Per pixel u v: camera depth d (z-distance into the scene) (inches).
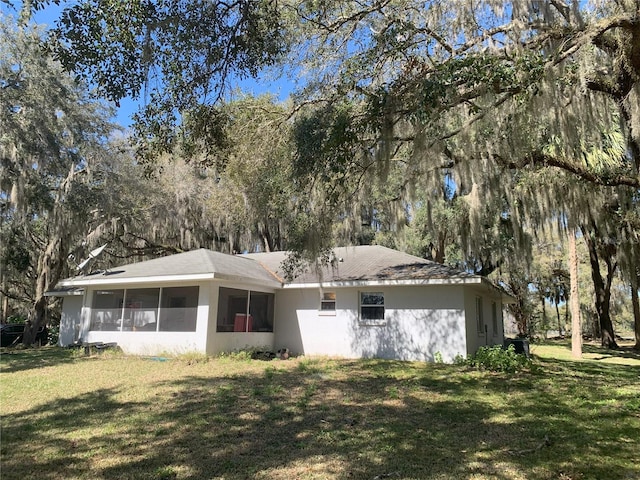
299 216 339.0
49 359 472.1
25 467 164.9
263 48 208.4
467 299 488.1
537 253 948.0
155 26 169.8
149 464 168.1
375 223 797.9
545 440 199.0
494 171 375.6
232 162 327.3
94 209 657.0
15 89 492.1
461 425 224.8
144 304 523.2
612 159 378.3
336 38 284.7
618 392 319.0
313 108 293.4
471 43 253.0
